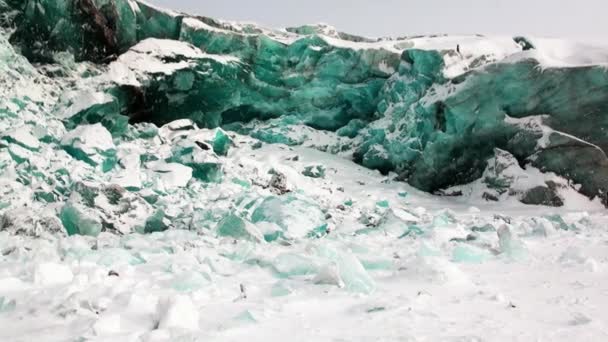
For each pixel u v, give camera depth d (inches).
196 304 138.3
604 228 407.8
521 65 755.4
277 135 1027.9
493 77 778.2
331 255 217.8
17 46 748.0
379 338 102.7
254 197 482.0
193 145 627.2
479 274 190.1
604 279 172.1
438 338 101.9
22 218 357.7
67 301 125.6
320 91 1061.8
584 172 684.7
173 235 348.5
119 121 720.3
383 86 1017.5
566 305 131.9
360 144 1007.0
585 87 709.9
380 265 209.0
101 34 864.9
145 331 106.6
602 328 107.7
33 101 683.4
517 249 233.0
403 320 118.0
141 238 339.0
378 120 1001.5
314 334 107.9
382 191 788.0
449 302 138.6
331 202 625.6
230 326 113.8
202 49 1022.4
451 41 1037.2
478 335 103.2
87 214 387.9
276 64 1050.1
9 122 572.4
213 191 548.7
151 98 919.0
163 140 781.3
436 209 683.4
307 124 1090.1
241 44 1029.8
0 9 731.4
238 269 206.7
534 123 740.7
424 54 912.3
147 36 994.1
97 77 821.2
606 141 701.9
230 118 1090.1
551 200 681.6
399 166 905.5
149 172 563.5
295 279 179.9
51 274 163.3
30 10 750.5
